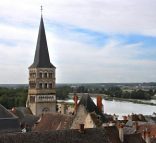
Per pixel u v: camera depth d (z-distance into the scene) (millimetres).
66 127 104500
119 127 82125
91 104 112188
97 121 96688
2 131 103875
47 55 180125
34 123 142750
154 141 90625
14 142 67625
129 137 83938
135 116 165625
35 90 175625
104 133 78750
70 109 174375
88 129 77938
